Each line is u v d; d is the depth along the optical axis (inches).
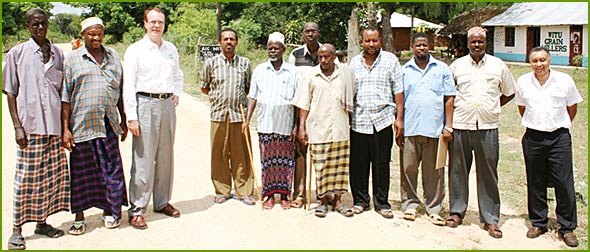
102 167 213.3
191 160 339.6
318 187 235.3
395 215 241.0
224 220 232.4
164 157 233.6
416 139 231.0
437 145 229.0
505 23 1157.1
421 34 225.8
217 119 248.5
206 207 249.0
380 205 241.0
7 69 194.9
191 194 269.7
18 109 197.0
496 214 222.8
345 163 236.7
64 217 234.1
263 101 239.8
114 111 214.8
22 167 201.0
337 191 237.8
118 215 218.7
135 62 219.5
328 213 241.4
